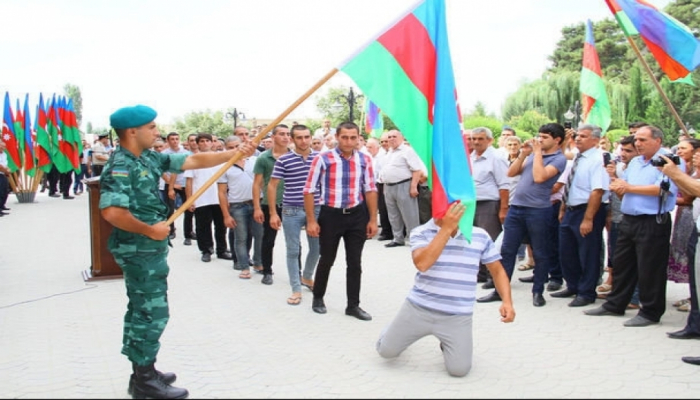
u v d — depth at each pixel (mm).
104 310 5988
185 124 47969
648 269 5410
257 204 7129
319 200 6445
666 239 5375
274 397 3848
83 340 5027
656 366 4434
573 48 50312
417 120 4289
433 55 4285
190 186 8828
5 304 6219
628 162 6168
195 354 4691
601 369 4375
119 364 4457
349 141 5645
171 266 8430
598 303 6367
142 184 3689
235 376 4219
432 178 4184
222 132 46375
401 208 9844
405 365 4465
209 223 8805
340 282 7379
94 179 7312
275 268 8297
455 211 3988
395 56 4324
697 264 4695
